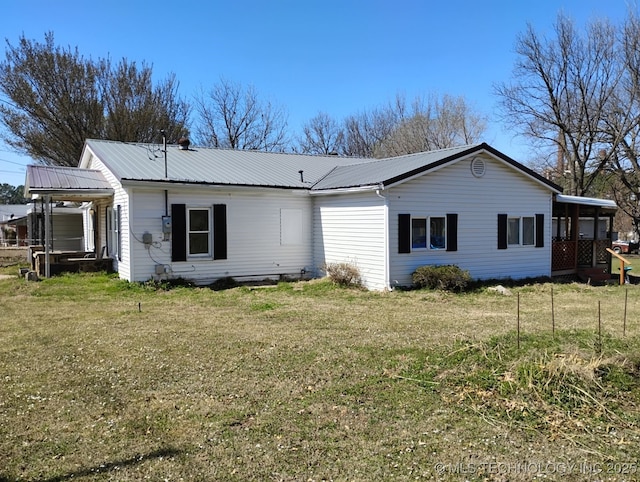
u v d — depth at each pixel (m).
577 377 4.96
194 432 4.10
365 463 3.60
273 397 4.86
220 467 3.55
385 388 5.07
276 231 14.66
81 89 26.39
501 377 5.17
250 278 14.25
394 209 12.51
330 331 7.72
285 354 6.34
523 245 14.88
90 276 13.95
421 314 9.32
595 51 26.97
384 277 12.49
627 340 6.33
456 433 4.07
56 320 8.59
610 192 31.97
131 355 6.33
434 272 12.29
